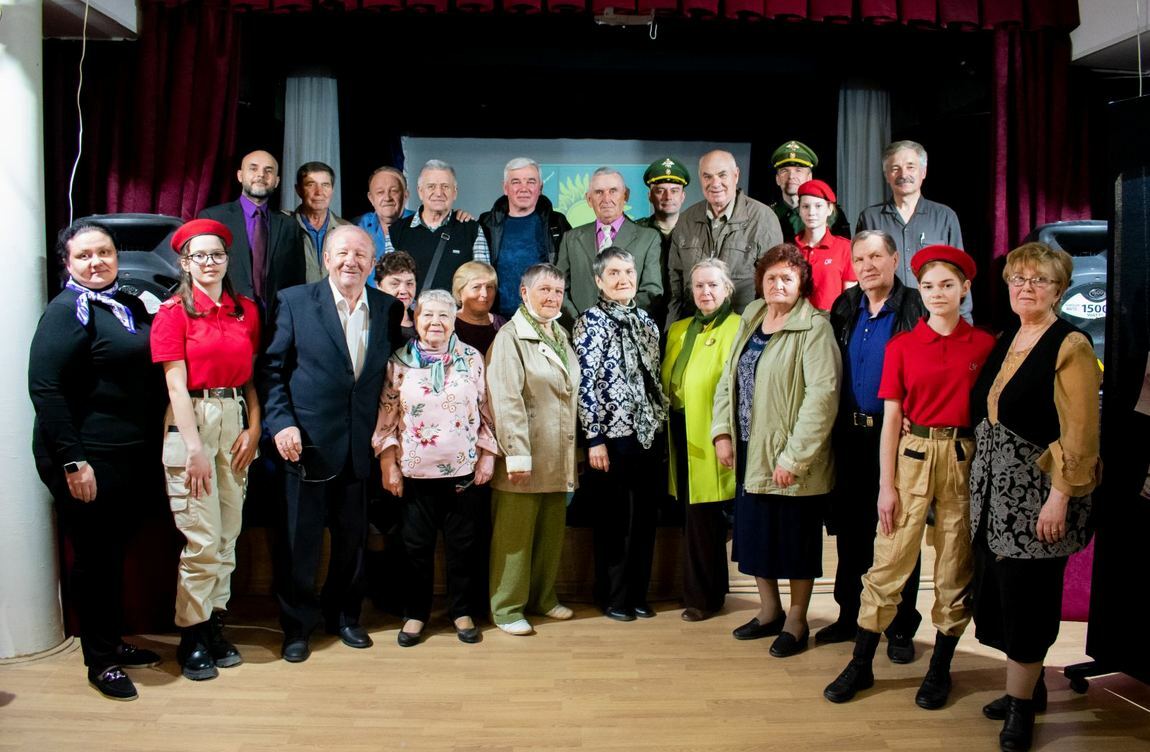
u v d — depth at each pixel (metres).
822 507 2.96
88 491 2.54
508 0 3.72
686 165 4.60
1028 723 2.34
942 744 2.35
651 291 3.54
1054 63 3.97
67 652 2.96
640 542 3.28
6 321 2.84
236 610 3.32
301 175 3.57
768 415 2.89
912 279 3.60
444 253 3.56
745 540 2.99
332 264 2.87
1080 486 2.19
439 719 2.47
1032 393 2.26
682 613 3.37
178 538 3.16
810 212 3.52
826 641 3.06
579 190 4.59
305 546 2.88
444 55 4.31
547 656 2.93
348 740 2.35
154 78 3.68
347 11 3.75
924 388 2.50
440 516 3.06
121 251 3.22
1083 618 3.26
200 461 2.62
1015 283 2.32
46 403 2.50
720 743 2.35
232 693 2.63
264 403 2.85
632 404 3.14
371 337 2.94
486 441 3.04
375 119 4.45
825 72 4.41
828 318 2.93
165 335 2.59
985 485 2.36
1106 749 2.32
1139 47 3.63
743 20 3.84
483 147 4.54
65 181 3.75
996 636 2.42
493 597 3.17
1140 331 2.53
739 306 3.52
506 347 3.07
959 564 2.50
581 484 3.43
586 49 4.32
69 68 3.73
